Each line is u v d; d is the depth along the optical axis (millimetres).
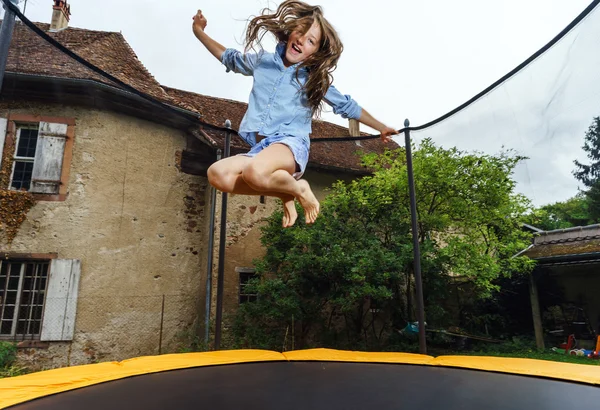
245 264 6098
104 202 5328
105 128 5434
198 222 6199
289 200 1306
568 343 6996
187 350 5375
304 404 1533
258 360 2459
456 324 7250
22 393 1605
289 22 1259
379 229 6082
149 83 5965
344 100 1521
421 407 1507
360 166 7438
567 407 1512
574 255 6199
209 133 6121
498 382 1921
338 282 5535
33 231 4957
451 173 5477
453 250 5840
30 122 5199
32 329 4914
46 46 5453
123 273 5371
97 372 2000
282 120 1271
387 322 6730
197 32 1481
